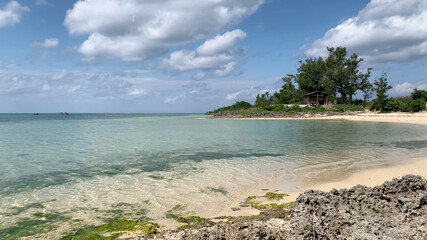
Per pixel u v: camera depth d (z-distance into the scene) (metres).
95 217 8.04
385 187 8.02
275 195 9.87
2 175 13.10
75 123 62.62
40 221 7.75
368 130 35.84
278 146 22.30
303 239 5.58
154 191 10.53
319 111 76.94
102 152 19.83
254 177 12.58
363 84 85.62
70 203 9.26
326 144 23.22
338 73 83.44
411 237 5.65
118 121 72.88
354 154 18.25
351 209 7.07
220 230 6.36
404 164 14.73
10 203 9.27
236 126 46.78
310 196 7.45
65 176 12.90
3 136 31.67
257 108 95.19
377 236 5.77
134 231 7.00
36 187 11.11
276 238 5.98
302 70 102.88
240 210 8.52
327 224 6.18
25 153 19.48
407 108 63.09
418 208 6.74
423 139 25.81
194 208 8.75
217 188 10.90
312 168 14.27
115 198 9.76
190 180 12.11
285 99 102.81
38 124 58.59
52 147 22.44
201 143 24.56
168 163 15.85
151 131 38.03
